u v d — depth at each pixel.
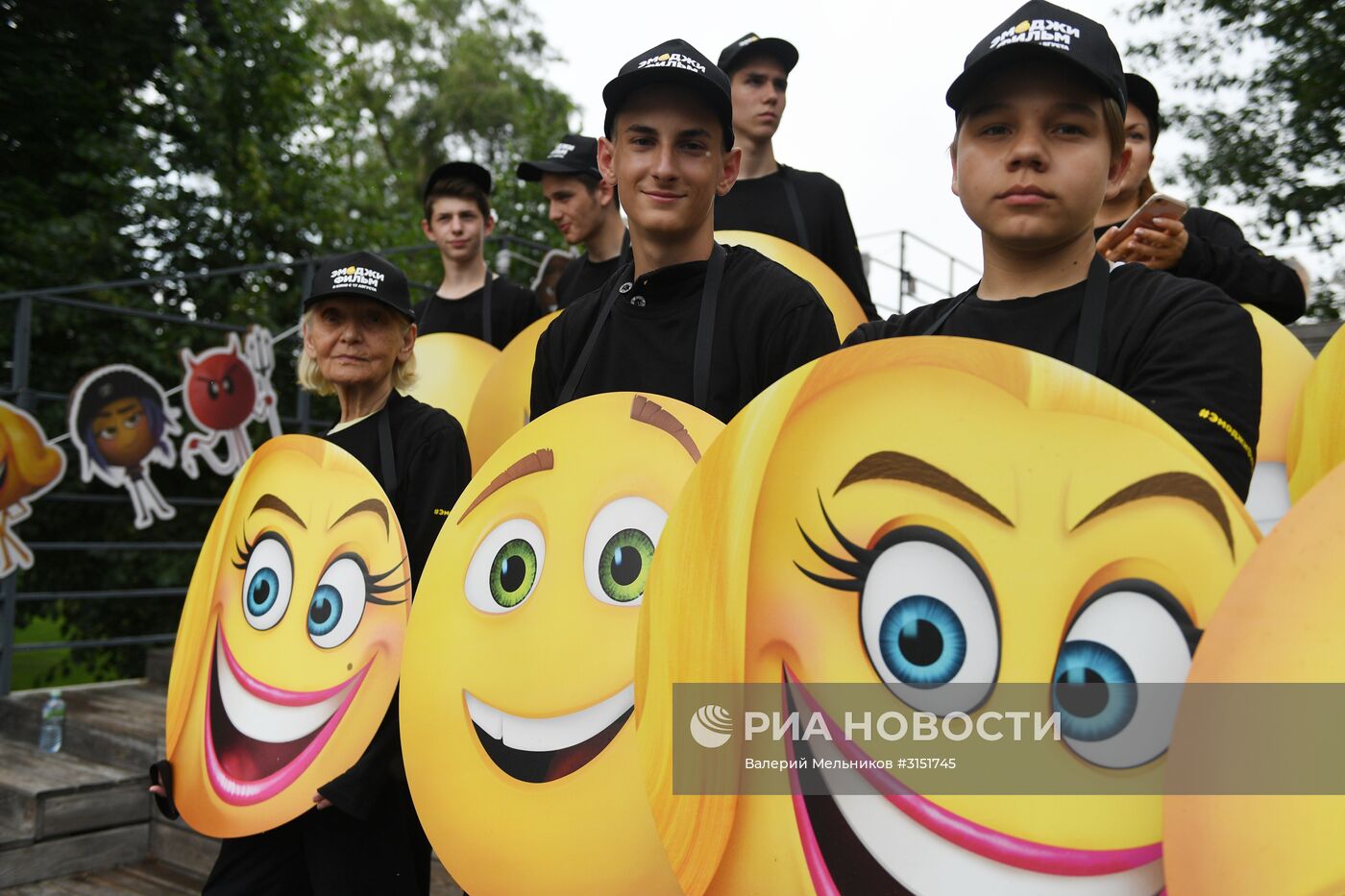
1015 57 1.50
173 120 11.16
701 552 1.45
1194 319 1.45
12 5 10.80
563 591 1.75
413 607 1.88
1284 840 1.08
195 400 5.84
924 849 1.26
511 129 24.89
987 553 1.29
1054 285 1.61
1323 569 1.11
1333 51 10.30
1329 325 3.96
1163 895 1.15
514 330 4.31
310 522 2.33
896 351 1.39
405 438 2.50
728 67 3.52
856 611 1.35
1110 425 1.27
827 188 3.49
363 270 2.55
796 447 1.42
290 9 12.30
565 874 1.62
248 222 10.71
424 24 27.44
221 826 2.25
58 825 4.16
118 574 8.90
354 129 13.16
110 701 5.18
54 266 9.42
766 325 2.04
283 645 2.30
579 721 1.67
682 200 2.08
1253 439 1.41
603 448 1.78
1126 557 1.23
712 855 1.37
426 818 1.77
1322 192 10.73
